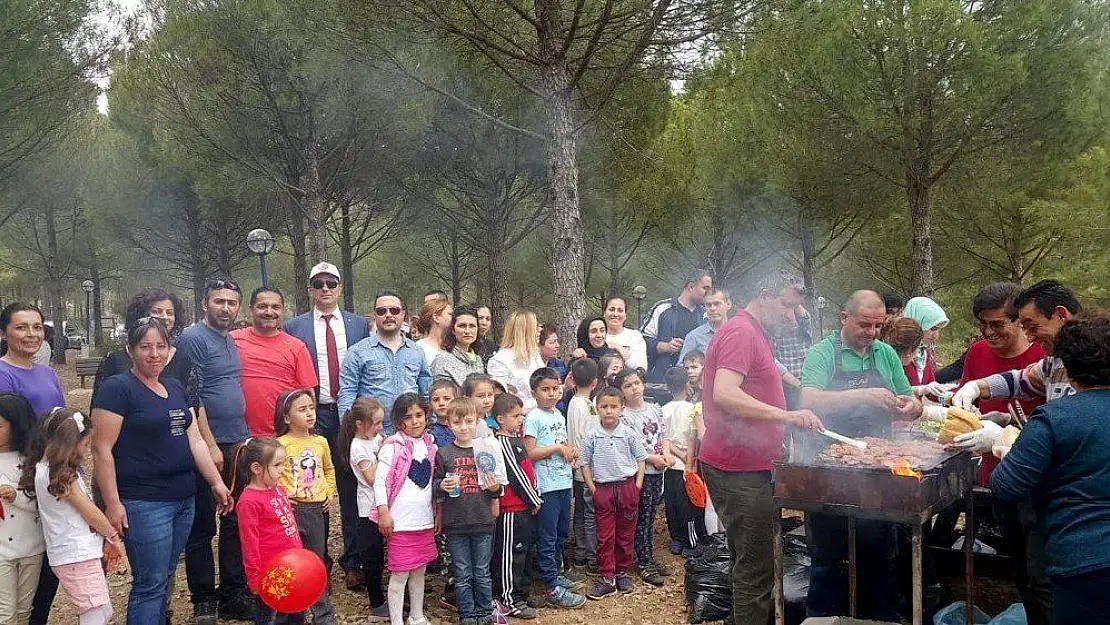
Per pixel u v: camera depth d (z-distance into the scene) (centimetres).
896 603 363
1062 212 1085
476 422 419
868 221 1302
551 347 596
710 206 1363
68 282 2647
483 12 815
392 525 392
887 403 348
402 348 479
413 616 406
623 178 1352
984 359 398
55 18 1041
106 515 337
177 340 409
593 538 492
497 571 435
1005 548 338
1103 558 231
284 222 1734
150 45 1172
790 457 364
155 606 348
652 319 701
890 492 284
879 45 968
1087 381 249
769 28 812
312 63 1028
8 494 330
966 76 955
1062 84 948
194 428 375
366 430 423
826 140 1085
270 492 357
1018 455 250
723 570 429
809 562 406
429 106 1104
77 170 1678
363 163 1321
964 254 1364
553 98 801
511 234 1675
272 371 438
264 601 333
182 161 1332
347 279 1711
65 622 427
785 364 601
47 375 395
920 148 1026
